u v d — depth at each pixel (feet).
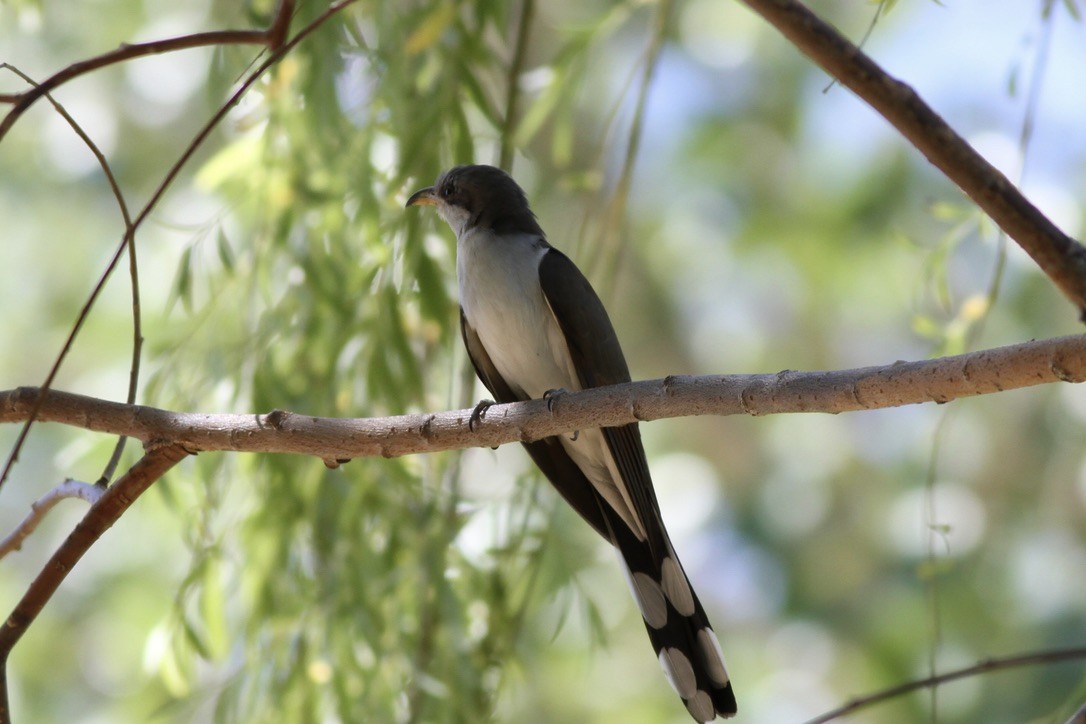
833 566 53.62
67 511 55.06
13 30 52.65
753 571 53.93
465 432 21.95
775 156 57.82
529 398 30.91
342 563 29.81
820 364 59.72
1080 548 51.24
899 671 48.83
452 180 30.55
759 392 19.12
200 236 30.94
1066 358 15.93
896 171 54.44
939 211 29.68
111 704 51.83
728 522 54.80
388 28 31.30
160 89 52.80
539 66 56.49
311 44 30.07
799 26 14.29
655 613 27.37
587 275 32.58
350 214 30.66
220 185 33.14
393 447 22.00
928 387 17.31
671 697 52.60
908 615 49.80
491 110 31.17
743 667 53.21
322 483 30.01
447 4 30.07
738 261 57.98
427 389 31.42
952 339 29.14
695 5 56.49
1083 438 52.31
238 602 33.12
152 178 54.29
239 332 31.04
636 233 58.90
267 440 21.43
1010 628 49.03
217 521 30.76
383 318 29.45
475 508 30.86
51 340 53.93
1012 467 53.57
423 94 30.89
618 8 34.53
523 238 29.94
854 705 20.44
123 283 48.91
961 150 14.25
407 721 29.22
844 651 51.67
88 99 54.03
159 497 30.17
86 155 54.03
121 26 53.83
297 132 30.86
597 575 50.37
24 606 19.54
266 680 29.53
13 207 54.34
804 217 56.34
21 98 17.08
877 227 54.49
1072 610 48.57
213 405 30.07
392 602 30.19
